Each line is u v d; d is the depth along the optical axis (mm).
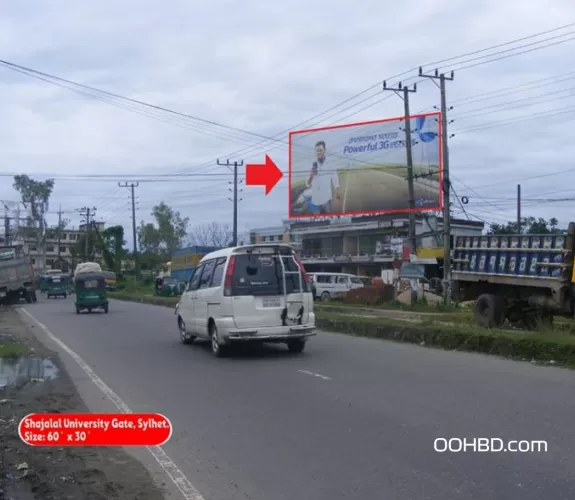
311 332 13578
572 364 11844
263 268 13453
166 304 39438
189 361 13469
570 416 7938
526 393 9336
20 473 6316
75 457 6828
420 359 12961
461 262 20891
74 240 119312
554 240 17547
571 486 5637
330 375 11156
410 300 35219
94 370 12695
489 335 13922
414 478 5918
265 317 13281
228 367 12477
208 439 7430
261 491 5750
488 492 5523
